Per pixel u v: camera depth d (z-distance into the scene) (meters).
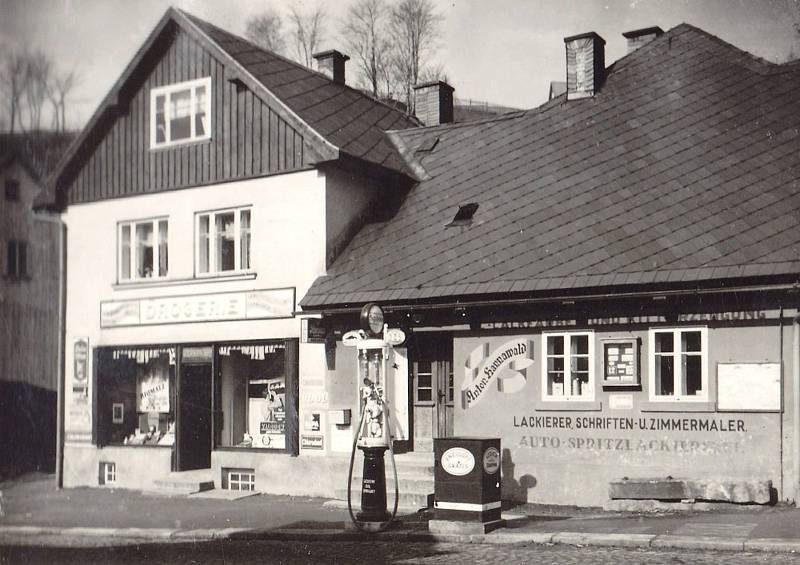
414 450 16.70
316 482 16.81
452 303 15.28
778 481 13.09
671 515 12.67
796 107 16.77
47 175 18.34
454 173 18.94
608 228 15.41
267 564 10.52
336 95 20.42
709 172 15.88
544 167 17.91
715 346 13.59
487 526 11.66
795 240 13.52
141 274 19.61
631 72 19.56
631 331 14.22
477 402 15.35
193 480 17.56
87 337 19.44
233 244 18.67
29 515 14.21
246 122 18.48
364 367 16.56
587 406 14.46
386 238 17.70
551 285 14.48
